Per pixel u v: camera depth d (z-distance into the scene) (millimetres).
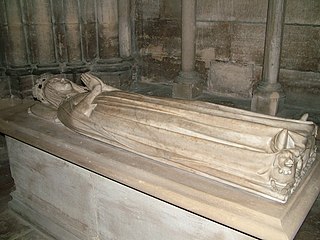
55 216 2133
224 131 1385
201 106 1589
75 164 1801
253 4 3387
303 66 3238
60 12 3678
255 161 1269
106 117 1732
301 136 1318
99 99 1835
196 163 1425
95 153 1701
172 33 4055
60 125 2080
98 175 1750
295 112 3225
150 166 1555
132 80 4414
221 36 3684
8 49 3504
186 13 3611
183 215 1455
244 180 1295
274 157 1231
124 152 1703
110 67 4066
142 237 1671
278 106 3166
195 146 1424
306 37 3152
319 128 2846
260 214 1192
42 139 1933
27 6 3484
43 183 2127
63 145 1826
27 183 2268
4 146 3354
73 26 3764
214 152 1371
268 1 3039
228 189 1347
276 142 1246
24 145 2166
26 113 2334
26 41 3570
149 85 4406
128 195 1646
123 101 1731
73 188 1927
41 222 2203
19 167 2289
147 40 4305
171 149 1494
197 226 1423
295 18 3170
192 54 3760
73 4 3707
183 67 3816
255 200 1268
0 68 3621
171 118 1523
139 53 4422
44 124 2111
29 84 3623
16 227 2234
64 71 3787
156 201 1535
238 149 1318
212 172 1380
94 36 3982
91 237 1936
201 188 1359
